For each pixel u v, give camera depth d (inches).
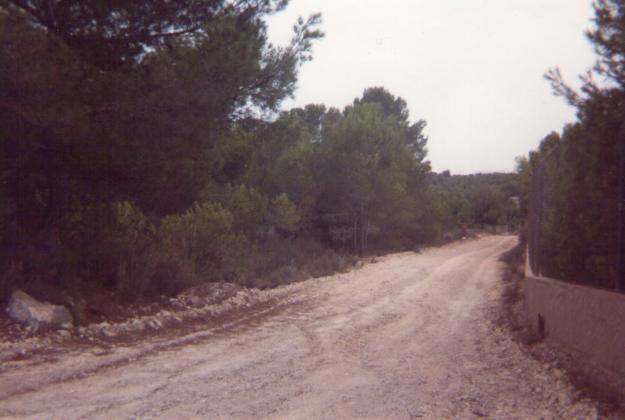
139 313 466.6
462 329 438.9
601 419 213.2
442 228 2032.5
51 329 366.0
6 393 235.6
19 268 412.8
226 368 293.6
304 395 243.9
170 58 457.7
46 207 476.1
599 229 290.2
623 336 243.8
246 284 699.4
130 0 420.2
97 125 418.9
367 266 1051.3
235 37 467.5
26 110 354.6
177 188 628.7
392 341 385.1
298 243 1143.6
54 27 422.3
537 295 404.5
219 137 526.6
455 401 238.7
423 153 2503.7
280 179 1206.9
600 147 277.7
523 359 327.3
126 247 529.7
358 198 1358.3
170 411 216.5
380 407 228.1
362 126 1379.2
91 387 248.7
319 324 454.6
